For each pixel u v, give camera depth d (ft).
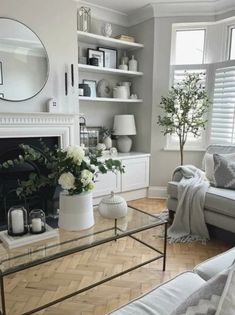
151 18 11.71
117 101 12.19
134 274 6.44
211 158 9.56
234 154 9.23
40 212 5.49
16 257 4.76
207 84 11.78
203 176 9.10
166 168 12.46
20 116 8.52
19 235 5.22
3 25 8.34
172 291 3.41
